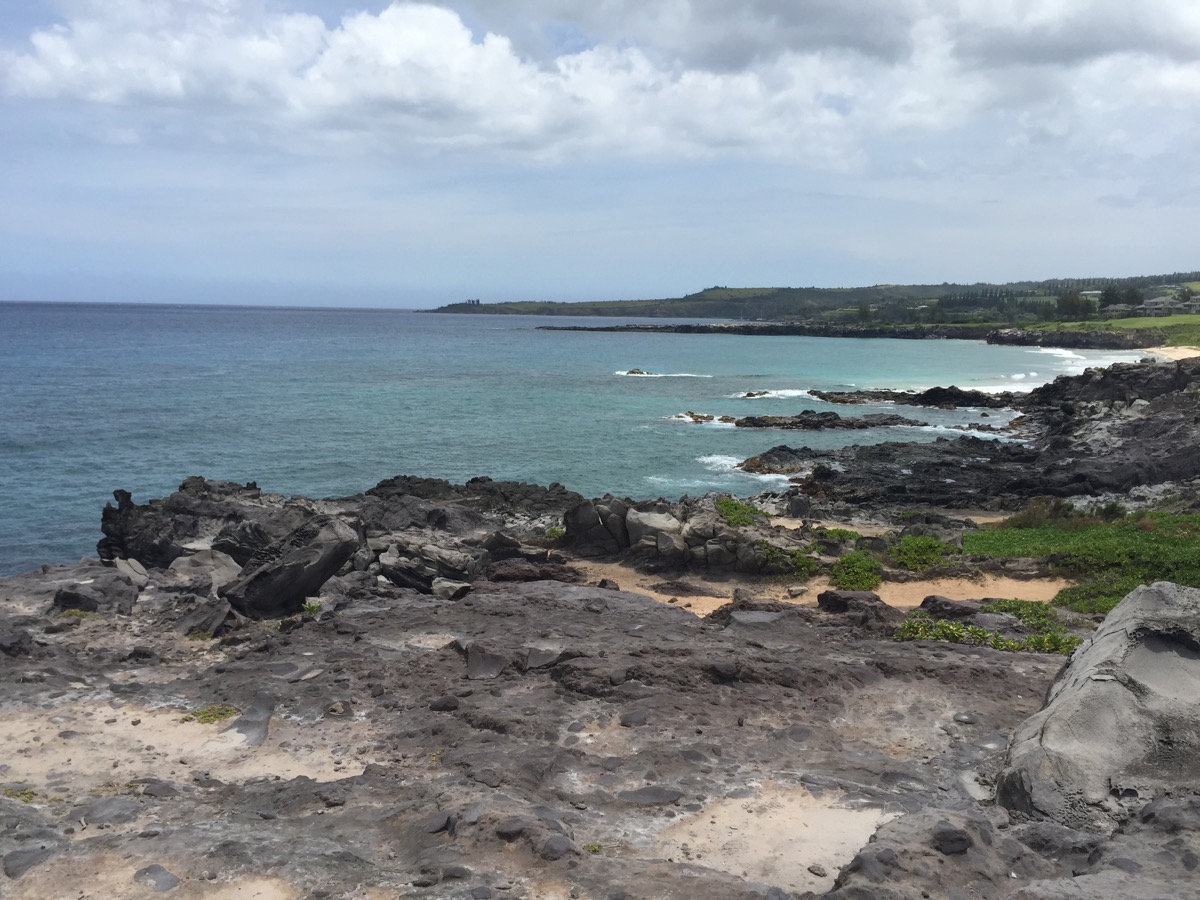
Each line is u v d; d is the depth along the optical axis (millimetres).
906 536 30281
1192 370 70750
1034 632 18078
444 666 14203
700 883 7848
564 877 7961
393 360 131625
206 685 13570
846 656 14961
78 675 14219
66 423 64750
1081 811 9133
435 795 9695
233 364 118438
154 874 8031
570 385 98438
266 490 47281
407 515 33656
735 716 12289
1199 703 10086
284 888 7871
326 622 17172
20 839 8703
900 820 8508
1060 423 65562
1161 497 41531
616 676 13156
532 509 41594
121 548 31812
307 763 11211
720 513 32094
